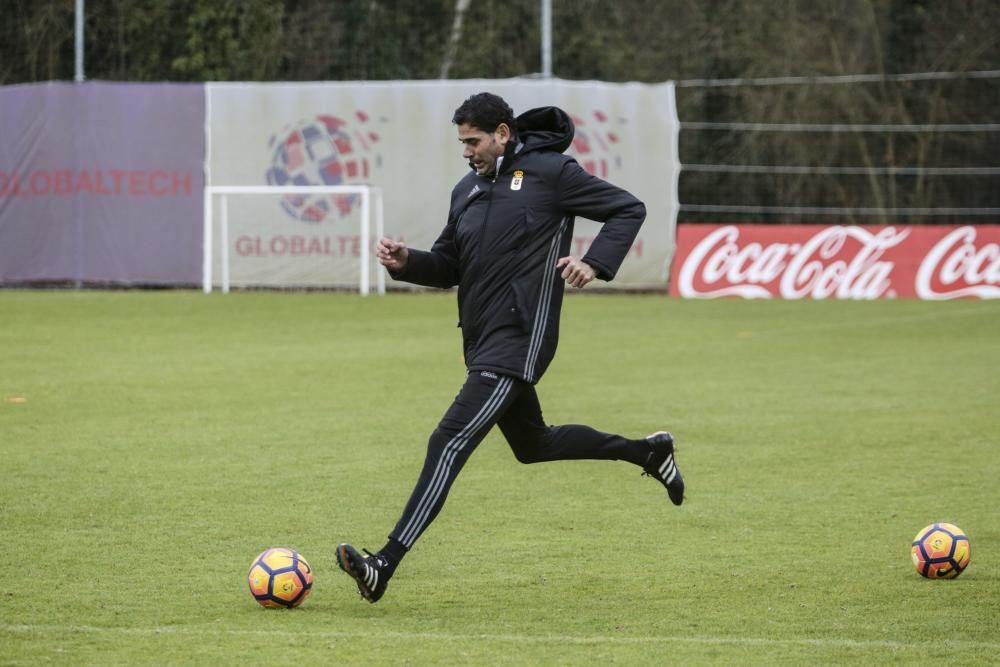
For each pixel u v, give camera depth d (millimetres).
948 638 14836
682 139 79375
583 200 16688
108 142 70875
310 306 62281
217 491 23047
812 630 15156
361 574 15438
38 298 65688
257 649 14234
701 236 69438
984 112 80250
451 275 17688
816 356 43969
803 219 78938
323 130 70312
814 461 26359
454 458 16156
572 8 80562
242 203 70438
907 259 67625
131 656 13969
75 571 17703
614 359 42969
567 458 18406
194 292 69938
